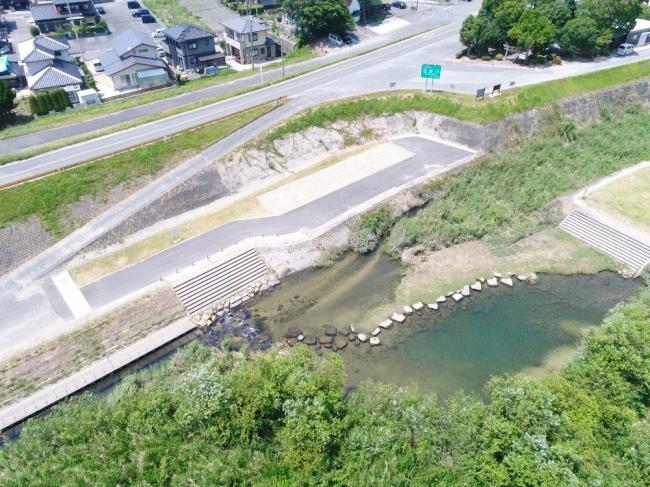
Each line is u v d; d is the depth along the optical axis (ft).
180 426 86.07
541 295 125.80
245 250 131.34
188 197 145.89
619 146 175.73
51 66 223.10
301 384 86.28
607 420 85.76
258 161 160.15
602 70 201.26
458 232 141.90
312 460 80.53
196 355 105.19
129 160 147.64
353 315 120.57
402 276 131.95
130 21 321.52
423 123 183.52
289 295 126.11
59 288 118.52
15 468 80.64
